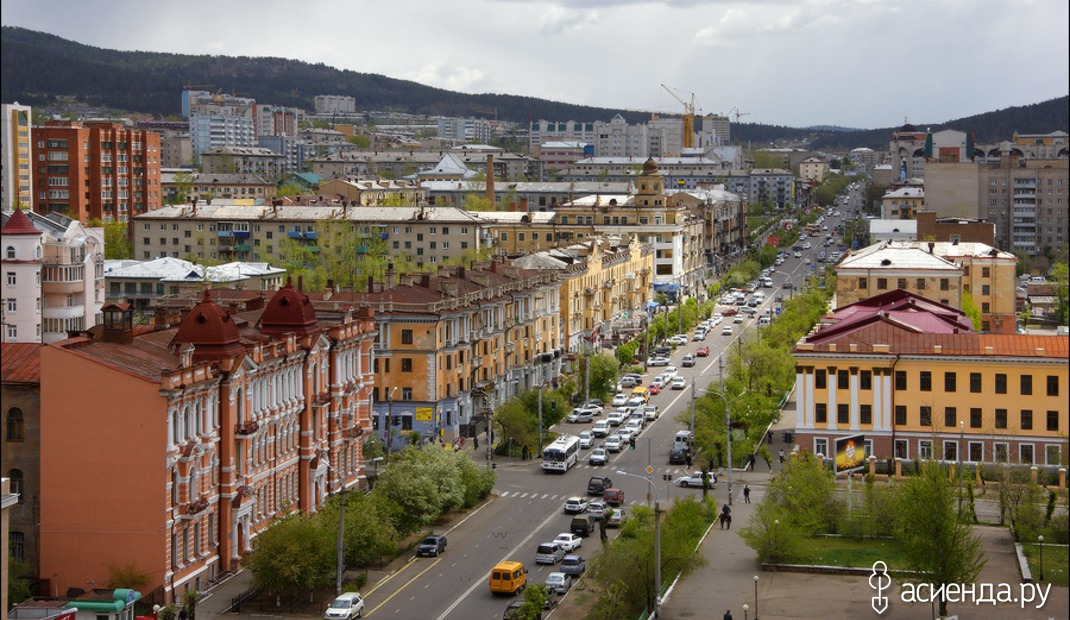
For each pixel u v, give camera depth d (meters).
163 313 139.38
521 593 116.12
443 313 180.88
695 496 153.50
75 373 109.62
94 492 109.75
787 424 190.50
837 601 111.06
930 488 109.81
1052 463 156.38
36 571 110.56
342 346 143.88
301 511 129.50
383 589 117.38
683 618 106.88
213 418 117.12
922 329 178.25
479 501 152.12
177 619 105.44
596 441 186.62
